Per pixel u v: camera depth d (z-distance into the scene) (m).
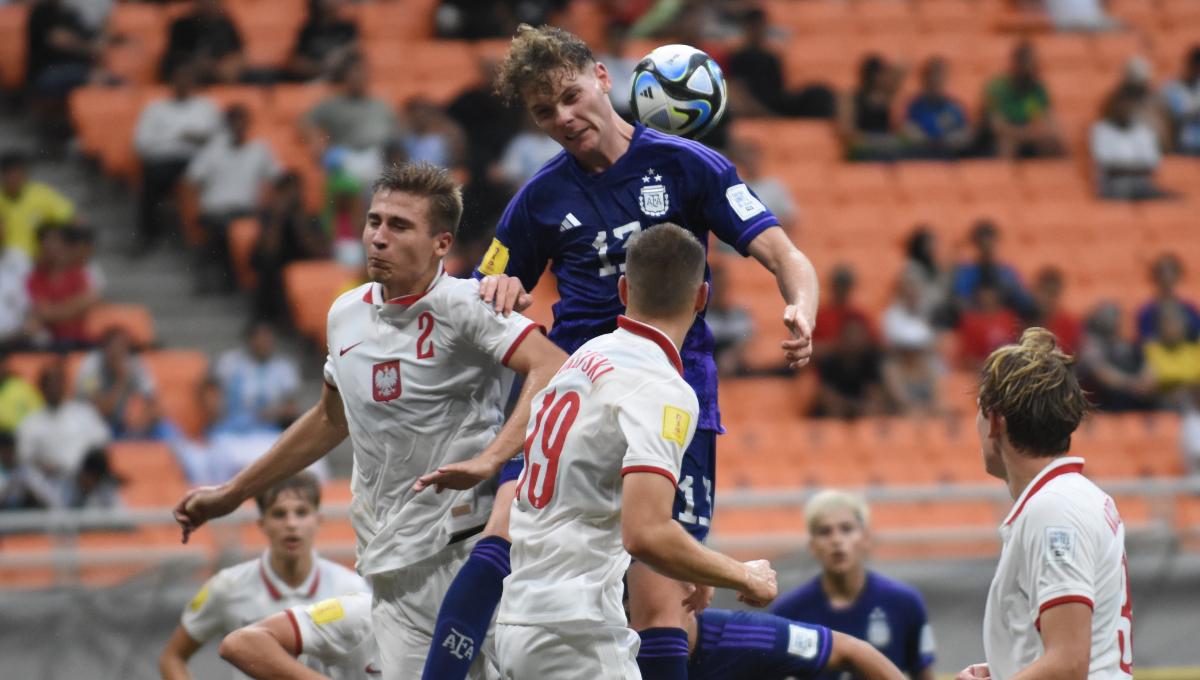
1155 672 34.41
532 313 43.09
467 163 43.88
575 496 14.05
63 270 42.09
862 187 50.34
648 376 13.91
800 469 40.72
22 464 36.84
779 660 18.30
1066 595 14.04
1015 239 50.38
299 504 21.78
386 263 15.68
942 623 33.84
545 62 15.81
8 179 44.38
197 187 45.06
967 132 52.41
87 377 38.50
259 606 22.00
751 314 44.62
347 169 43.81
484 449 15.99
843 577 23.38
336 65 48.38
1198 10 61.03
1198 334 45.25
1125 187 52.66
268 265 42.88
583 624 13.97
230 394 38.97
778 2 57.28
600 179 16.31
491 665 16.16
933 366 42.62
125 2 52.00
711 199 16.31
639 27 52.09
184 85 45.72
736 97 50.88
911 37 57.28
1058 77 56.91
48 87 49.91
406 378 15.87
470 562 15.48
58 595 31.83
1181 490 34.44
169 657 22.36
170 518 32.03
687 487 15.93
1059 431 14.66
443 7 52.66
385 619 16.66
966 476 41.22
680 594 15.84
